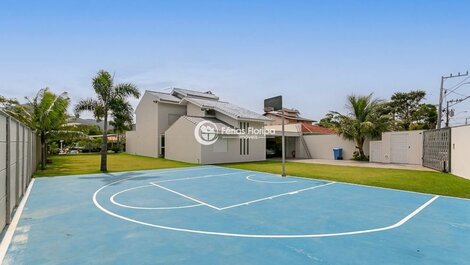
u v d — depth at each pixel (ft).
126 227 20.52
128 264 14.44
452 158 52.70
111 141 132.57
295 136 106.73
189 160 77.77
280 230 19.83
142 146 104.01
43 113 59.00
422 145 72.13
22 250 16.25
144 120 102.68
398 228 20.38
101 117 58.85
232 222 21.76
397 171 57.67
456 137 50.52
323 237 18.45
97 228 20.30
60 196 31.55
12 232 19.40
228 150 80.69
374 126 83.30
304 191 35.01
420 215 23.88
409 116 140.05
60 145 124.88
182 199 30.07
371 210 25.48
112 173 53.36
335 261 14.82
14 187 25.25
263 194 32.99
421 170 59.72
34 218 22.84
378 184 40.42
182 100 96.89
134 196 31.58
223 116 87.97
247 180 44.70
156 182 42.32
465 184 40.16
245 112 93.91
